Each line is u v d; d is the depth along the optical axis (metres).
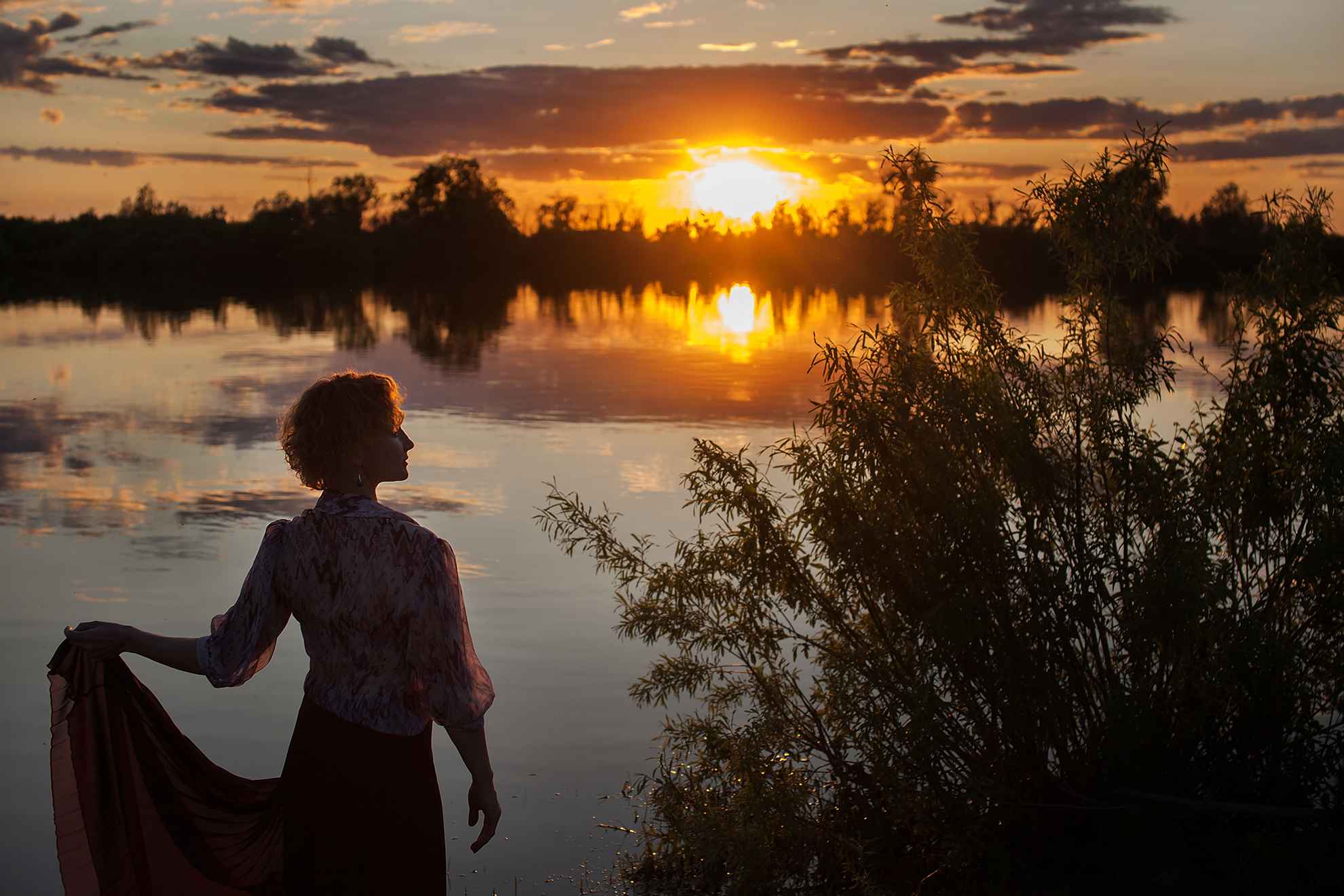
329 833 2.56
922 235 4.64
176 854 2.72
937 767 4.49
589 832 4.85
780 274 125.00
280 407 18.80
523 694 6.41
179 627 7.50
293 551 2.60
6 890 4.23
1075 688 4.51
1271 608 4.52
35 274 101.00
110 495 11.87
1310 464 4.43
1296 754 4.51
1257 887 4.20
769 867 4.52
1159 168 4.49
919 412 4.38
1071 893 4.29
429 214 124.75
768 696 4.75
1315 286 4.52
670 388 21.77
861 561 4.36
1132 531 4.57
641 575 5.00
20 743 5.63
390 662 2.58
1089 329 4.59
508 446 14.89
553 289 81.81
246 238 110.19
